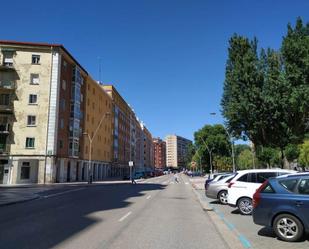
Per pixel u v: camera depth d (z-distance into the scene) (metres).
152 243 8.95
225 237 9.86
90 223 12.27
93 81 74.25
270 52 27.78
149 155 190.75
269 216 9.55
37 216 14.18
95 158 76.75
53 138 53.41
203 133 103.88
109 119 92.00
